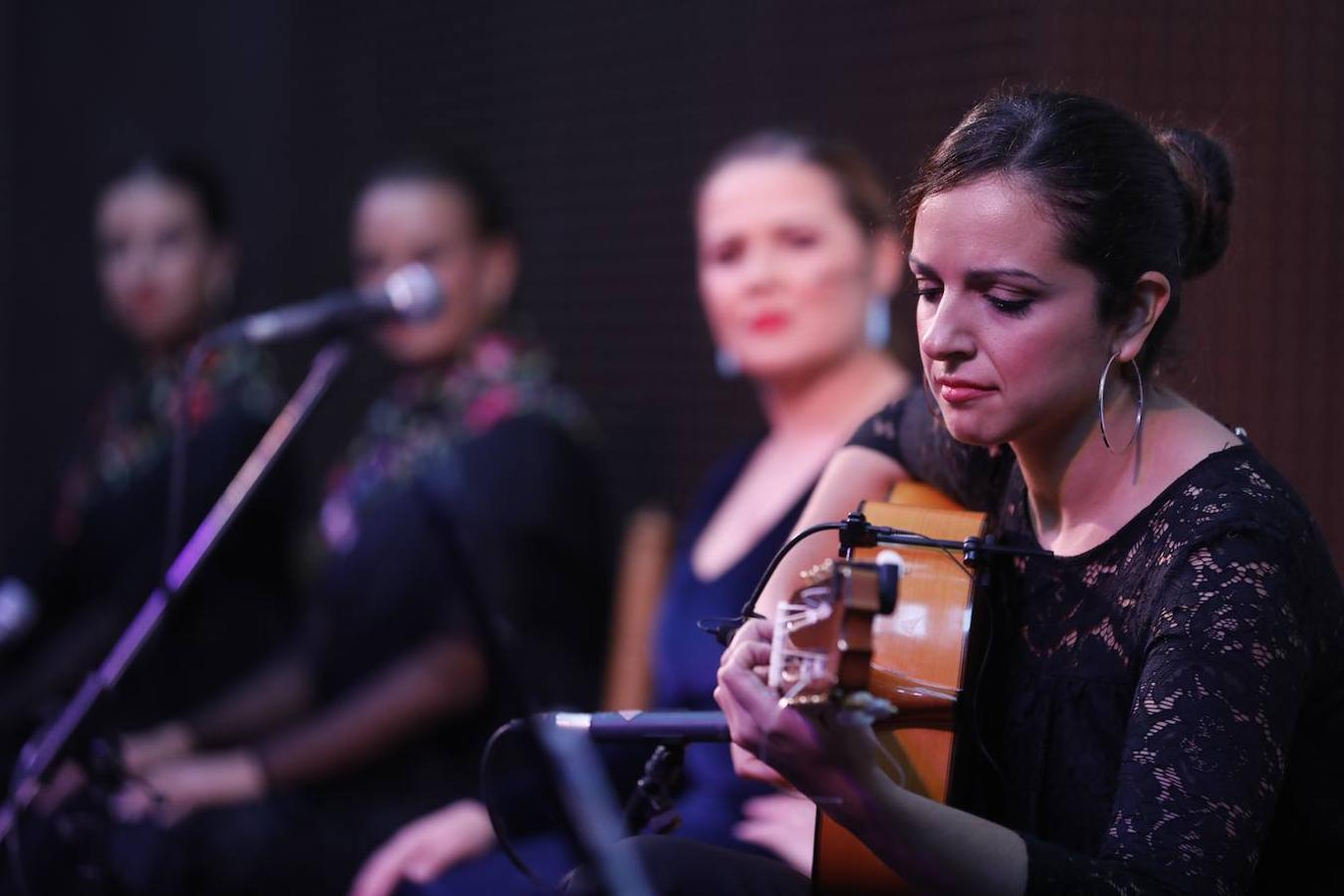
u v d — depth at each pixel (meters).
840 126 10.21
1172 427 4.21
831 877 4.05
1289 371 8.80
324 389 6.57
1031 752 4.26
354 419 13.29
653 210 11.52
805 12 10.47
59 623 10.52
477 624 5.87
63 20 15.39
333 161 13.70
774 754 3.74
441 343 8.95
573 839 4.38
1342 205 8.86
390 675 8.11
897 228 4.40
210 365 10.19
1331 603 4.06
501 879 6.69
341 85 13.70
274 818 7.66
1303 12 8.91
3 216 15.56
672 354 11.46
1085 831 4.15
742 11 10.88
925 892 3.72
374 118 13.44
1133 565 4.12
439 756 8.13
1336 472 8.86
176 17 14.66
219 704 9.10
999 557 4.44
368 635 8.39
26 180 15.55
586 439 9.15
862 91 10.10
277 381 13.80
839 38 10.26
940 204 4.02
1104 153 3.98
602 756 6.71
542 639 8.23
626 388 11.73
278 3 14.07
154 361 10.80
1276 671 3.82
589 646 8.59
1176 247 4.11
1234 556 3.91
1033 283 3.92
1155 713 3.81
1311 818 4.20
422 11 13.11
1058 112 4.03
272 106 14.08
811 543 5.04
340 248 13.56
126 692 9.48
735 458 7.38
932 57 9.67
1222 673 3.78
